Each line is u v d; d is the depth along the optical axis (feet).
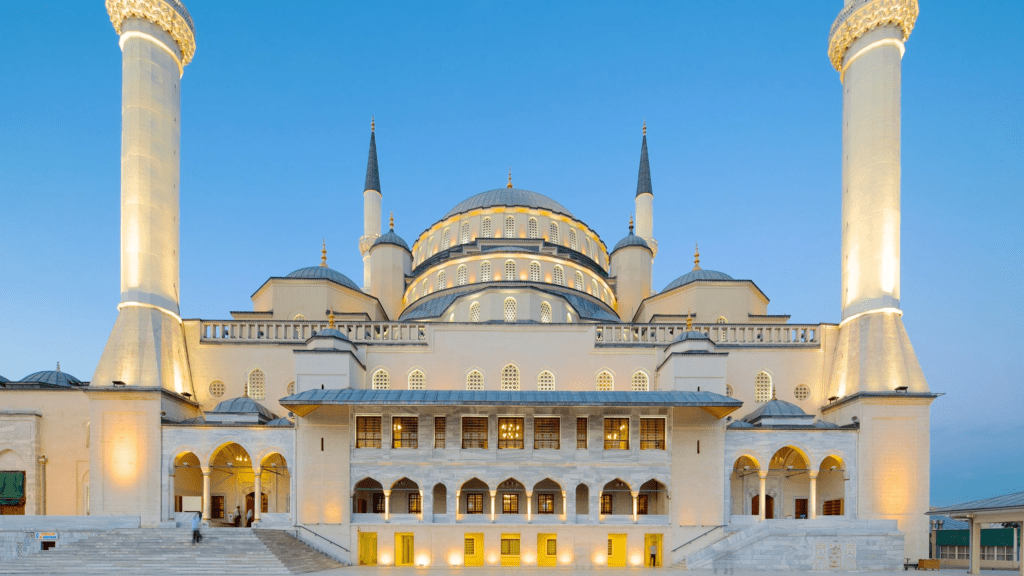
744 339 159.12
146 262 146.10
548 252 193.77
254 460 136.05
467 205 223.92
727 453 137.69
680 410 138.41
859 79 158.92
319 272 185.88
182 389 147.84
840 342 155.02
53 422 148.25
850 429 138.21
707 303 180.34
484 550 133.28
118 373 136.77
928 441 136.46
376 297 206.69
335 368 140.56
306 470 135.44
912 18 155.94
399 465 136.87
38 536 124.47
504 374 153.17
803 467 150.20
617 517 136.36
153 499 131.95
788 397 155.43
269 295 180.34
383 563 133.39
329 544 133.18
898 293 148.77
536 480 136.36
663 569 126.11
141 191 148.05
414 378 152.56
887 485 135.03
